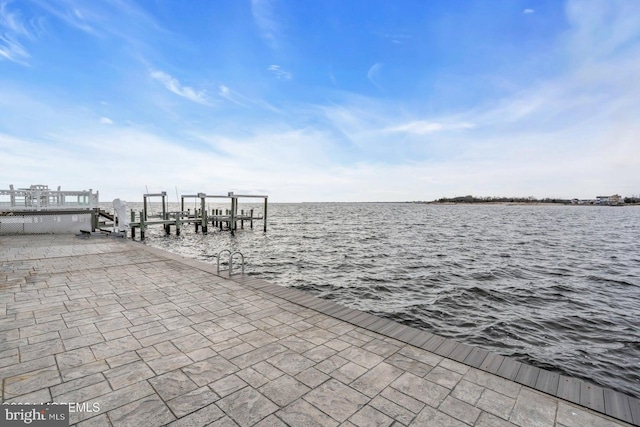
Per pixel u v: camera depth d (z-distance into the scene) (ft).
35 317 15.75
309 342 13.29
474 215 242.37
